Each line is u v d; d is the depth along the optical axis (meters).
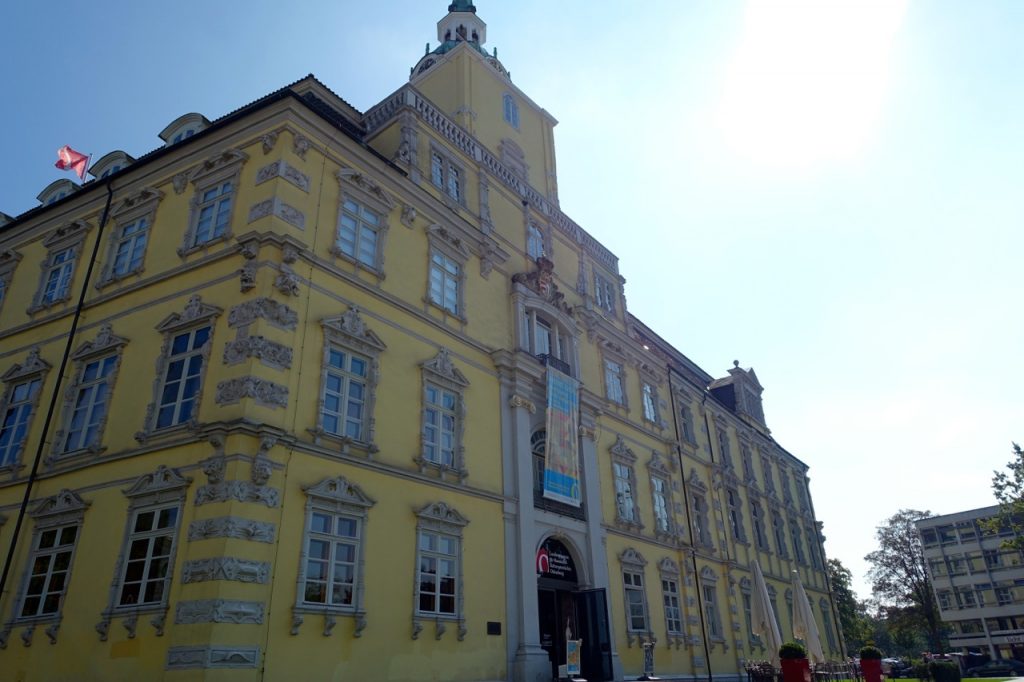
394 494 18.88
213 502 15.02
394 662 17.09
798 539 48.12
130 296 20.23
